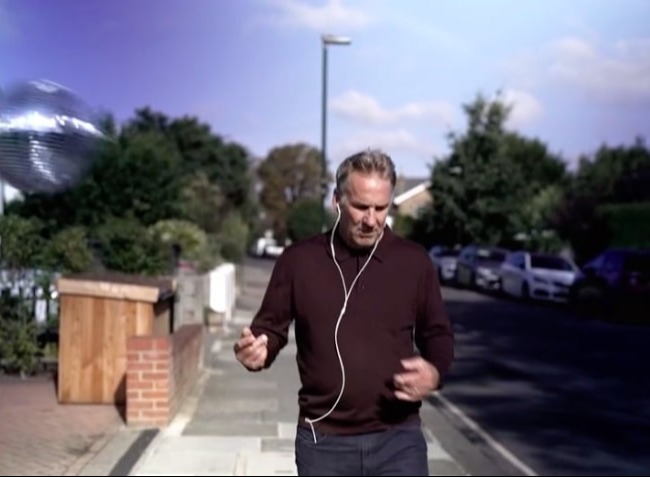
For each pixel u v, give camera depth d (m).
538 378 14.98
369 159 4.10
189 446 9.34
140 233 17.75
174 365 10.69
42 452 8.41
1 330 12.23
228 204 49.66
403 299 4.12
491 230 48.81
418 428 4.19
